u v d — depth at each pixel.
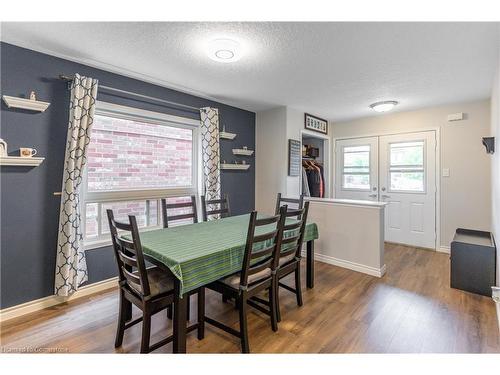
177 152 3.54
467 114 3.82
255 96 3.63
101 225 2.81
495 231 2.65
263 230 2.38
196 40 2.12
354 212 3.26
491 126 3.34
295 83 3.09
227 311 2.33
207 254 1.67
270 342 1.88
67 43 2.17
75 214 2.42
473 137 3.78
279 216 1.96
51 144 2.38
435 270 3.28
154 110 3.16
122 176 2.99
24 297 2.26
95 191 2.75
